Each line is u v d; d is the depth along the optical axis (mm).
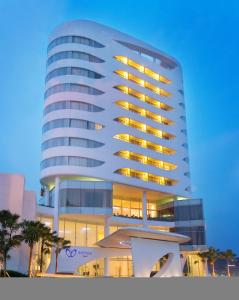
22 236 41969
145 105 80250
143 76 82188
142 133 77250
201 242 75688
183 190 82875
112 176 69125
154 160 79438
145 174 76312
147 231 41312
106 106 72188
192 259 81438
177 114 87500
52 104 68938
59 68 70500
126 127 74375
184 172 84312
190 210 78312
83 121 68375
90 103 70125
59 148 65875
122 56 79000
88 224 72625
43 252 53031
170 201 83062
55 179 66562
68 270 57844
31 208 55469
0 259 41469
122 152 73125
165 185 79500
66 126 67000
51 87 70062
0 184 52031
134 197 84188
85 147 67125
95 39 75062
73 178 67750
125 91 78062
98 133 69438
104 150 69312
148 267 42062
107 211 63531
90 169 66625
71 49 71562
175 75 91000
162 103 85250
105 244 54219
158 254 43531
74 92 69000
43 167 67250
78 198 63531
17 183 53156
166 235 42969
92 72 72250
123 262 74062
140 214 85125
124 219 72125
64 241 53125
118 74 77625
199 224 76750
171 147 83125
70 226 69875
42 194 78000
